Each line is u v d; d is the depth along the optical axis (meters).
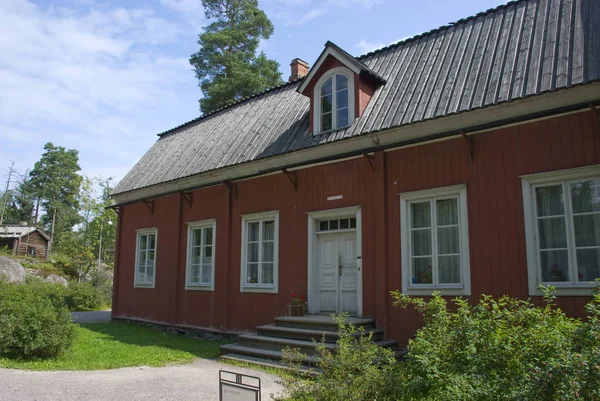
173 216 15.32
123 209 17.88
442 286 8.94
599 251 7.46
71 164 66.12
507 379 4.25
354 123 10.62
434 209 9.34
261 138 13.11
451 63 10.20
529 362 4.23
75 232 51.03
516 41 9.39
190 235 14.64
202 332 13.52
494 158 8.64
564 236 7.84
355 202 10.50
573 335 4.29
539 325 4.64
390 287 9.64
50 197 62.59
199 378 8.10
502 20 10.21
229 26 30.06
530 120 8.22
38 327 9.32
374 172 10.24
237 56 29.03
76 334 10.41
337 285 10.90
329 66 11.50
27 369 8.45
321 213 11.12
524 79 8.38
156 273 15.66
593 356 3.84
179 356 10.14
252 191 12.85
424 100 9.69
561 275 7.77
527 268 8.01
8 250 37.47
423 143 9.55
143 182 16.41
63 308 10.12
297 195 11.70
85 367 8.82
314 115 11.62
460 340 4.84
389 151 10.07
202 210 14.29
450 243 9.10
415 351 5.00
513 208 8.31
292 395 5.18
